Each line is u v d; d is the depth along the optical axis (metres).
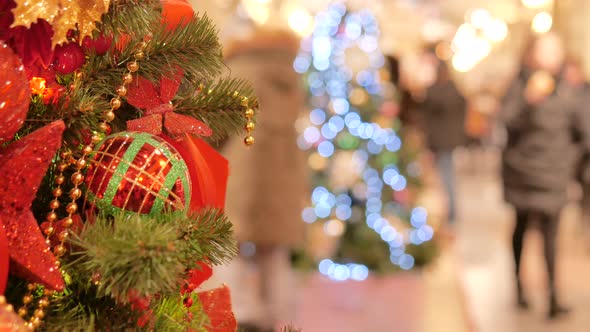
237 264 4.69
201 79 1.13
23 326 0.76
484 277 6.84
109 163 0.93
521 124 5.64
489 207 10.94
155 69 1.02
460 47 18.28
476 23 18.41
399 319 5.29
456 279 6.65
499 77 18.70
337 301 5.67
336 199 6.62
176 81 1.06
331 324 5.03
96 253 0.83
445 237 8.62
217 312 1.19
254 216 4.57
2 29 0.89
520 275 5.78
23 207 0.83
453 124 8.78
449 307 5.70
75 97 0.92
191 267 0.93
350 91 6.71
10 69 0.80
